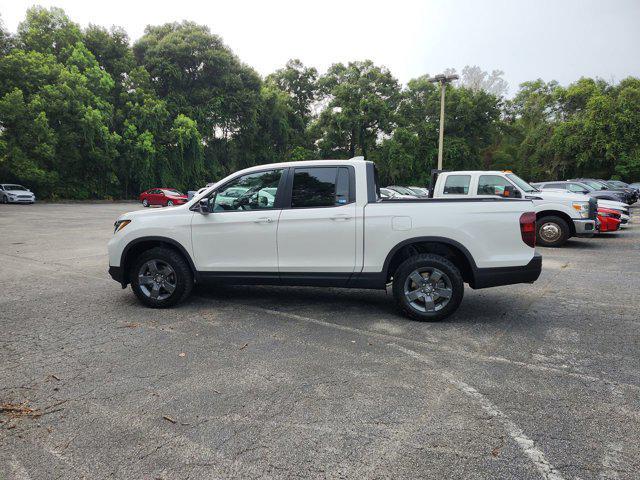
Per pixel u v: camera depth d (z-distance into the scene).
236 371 3.59
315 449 2.52
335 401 3.09
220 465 2.38
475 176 10.80
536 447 2.53
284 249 5.12
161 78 43.34
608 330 4.66
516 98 59.69
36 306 5.57
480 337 4.43
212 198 5.41
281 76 55.00
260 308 5.48
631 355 3.95
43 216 21.20
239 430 2.72
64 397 3.14
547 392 3.22
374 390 3.25
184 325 4.80
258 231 5.16
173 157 41.06
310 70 55.97
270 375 3.51
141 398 3.12
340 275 5.04
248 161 48.09
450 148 43.12
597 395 3.17
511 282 4.80
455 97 44.50
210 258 5.35
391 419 2.85
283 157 51.34
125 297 6.05
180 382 3.38
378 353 3.99
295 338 4.39
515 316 5.19
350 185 5.04
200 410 2.96
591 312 5.36
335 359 3.85
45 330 4.62
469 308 5.54
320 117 47.22
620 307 5.58
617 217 12.70
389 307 5.54
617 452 2.48
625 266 8.45
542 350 4.07
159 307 5.49
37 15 37.75
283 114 50.00
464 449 2.52
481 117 44.53
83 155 36.03
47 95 32.91
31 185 34.75
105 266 8.39
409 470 2.33
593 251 10.38
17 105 31.02
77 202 36.00
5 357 3.88
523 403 3.05
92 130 34.44
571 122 45.34
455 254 5.03
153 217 5.52
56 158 34.03
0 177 33.53
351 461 2.41
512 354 3.97
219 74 45.44
